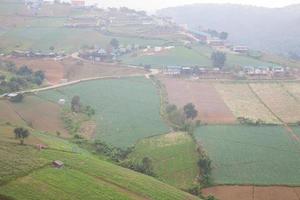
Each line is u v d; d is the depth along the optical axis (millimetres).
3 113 152625
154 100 189000
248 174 121875
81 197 88312
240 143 144125
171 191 102125
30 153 106062
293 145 144625
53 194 87250
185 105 170000
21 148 109062
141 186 100000
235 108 183375
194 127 157875
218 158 130875
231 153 135125
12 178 90250
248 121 164875
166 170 123250
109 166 109938
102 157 127812
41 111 163875
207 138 147500
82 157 112062
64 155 110062
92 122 160750
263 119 170500
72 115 164875
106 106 179000
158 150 136250
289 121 169125
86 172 101062
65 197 86938
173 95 197375
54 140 130875
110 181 99000
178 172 122125
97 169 104438
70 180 94812
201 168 121562
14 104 165375
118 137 146750
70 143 134875
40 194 86312
